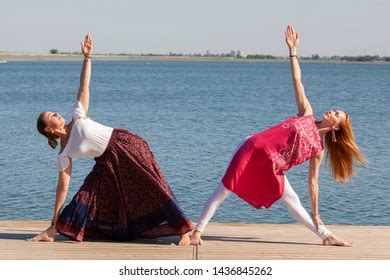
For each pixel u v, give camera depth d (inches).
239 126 1717.5
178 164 1016.2
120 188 398.6
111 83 4867.1
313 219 407.8
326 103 2770.7
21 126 1608.0
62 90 3678.6
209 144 1278.3
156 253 380.2
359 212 730.8
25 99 2886.3
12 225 460.4
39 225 461.1
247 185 395.5
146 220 401.1
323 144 401.1
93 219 403.9
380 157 1109.1
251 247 397.7
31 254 374.6
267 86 4414.4
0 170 944.3
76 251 381.4
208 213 402.0
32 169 952.9
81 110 396.2
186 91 3641.7
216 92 3531.0
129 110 2222.0
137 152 397.1
